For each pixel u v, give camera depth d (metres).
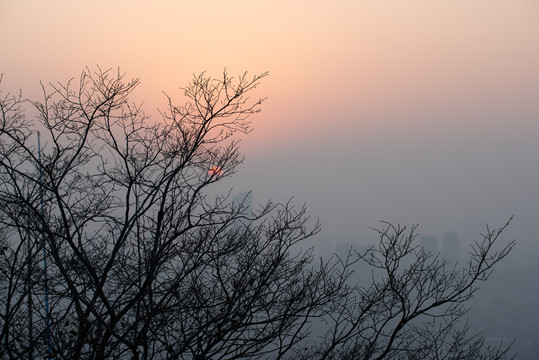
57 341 9.23
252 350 10.03
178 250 9.92
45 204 10.30
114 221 10.09
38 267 9.80
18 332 9.55
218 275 9.86
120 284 10.06
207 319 9.64
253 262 10.10
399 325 10.29
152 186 10.04
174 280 9.96
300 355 10.31
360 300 10.70
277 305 10.17
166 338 9.56
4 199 9.64
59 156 10.05
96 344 9.11
